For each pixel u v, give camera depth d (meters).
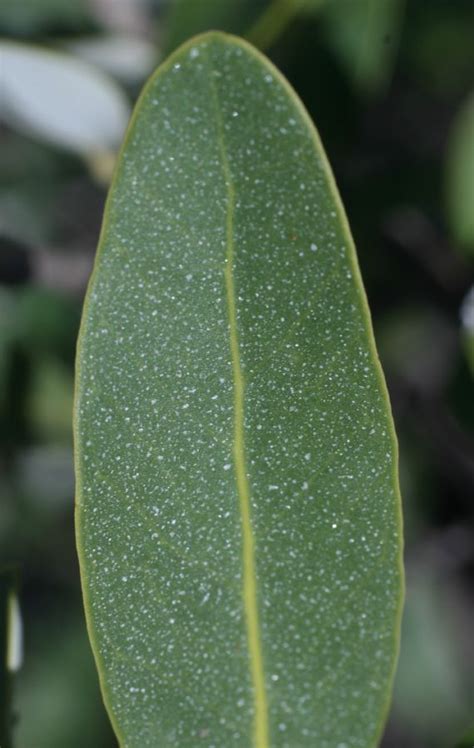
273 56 0.27
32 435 0.33
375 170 0.32
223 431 0.19
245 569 0.19
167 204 0.19
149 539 0.19
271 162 0.19
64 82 0.28
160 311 0.19
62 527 0.42
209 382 0.19
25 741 0.42
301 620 0.19
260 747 0.19
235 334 0.19
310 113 0.28
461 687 0.44
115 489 0.19
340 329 0.19
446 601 0.44
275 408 0.19
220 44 0.19
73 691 0.43
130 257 0.19
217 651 0.19
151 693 0.19
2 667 0.21
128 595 0.19
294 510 0.19
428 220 0.32
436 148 0.34
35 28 0.30
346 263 0.19
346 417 0.19
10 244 0.32
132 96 0.29
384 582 0.19
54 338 0.33
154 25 0.32
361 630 0.19
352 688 0.19
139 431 0.19
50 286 0.33
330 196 0.19
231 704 0.19
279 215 0.19
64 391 0.33
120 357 0.19
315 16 0.27
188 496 0.19
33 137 0.30
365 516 0.19
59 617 0.43
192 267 0.19
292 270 0.19
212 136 0.19
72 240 0.33
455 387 0.29
